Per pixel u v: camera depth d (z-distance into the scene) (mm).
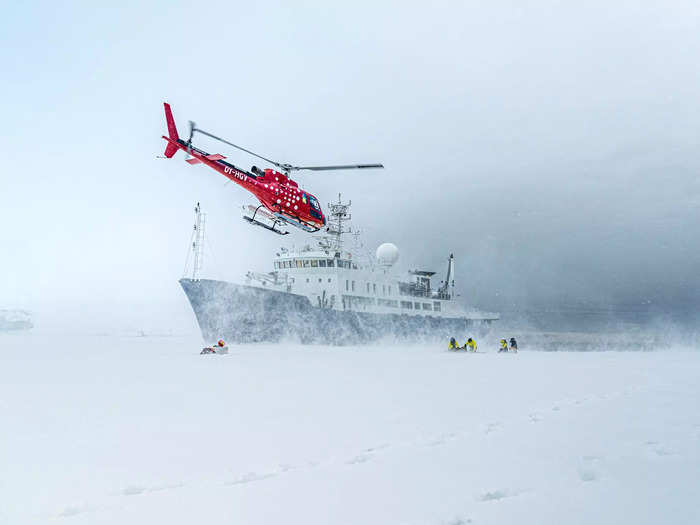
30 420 7910
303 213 29328
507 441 6137
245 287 38156
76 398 10547
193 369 18516
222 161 27016
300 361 23094
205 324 39125
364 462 5223
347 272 44250
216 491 4266
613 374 16422
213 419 7887
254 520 3504
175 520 3514
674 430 6797
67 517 3631
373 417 7973
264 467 5043
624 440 6160
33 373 17016
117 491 4285
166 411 8734
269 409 8891
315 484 4418
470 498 3975
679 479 4457
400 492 4156
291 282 44406
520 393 11125
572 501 3859
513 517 3496
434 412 8438
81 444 6164
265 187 27359
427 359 25234
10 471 4918
